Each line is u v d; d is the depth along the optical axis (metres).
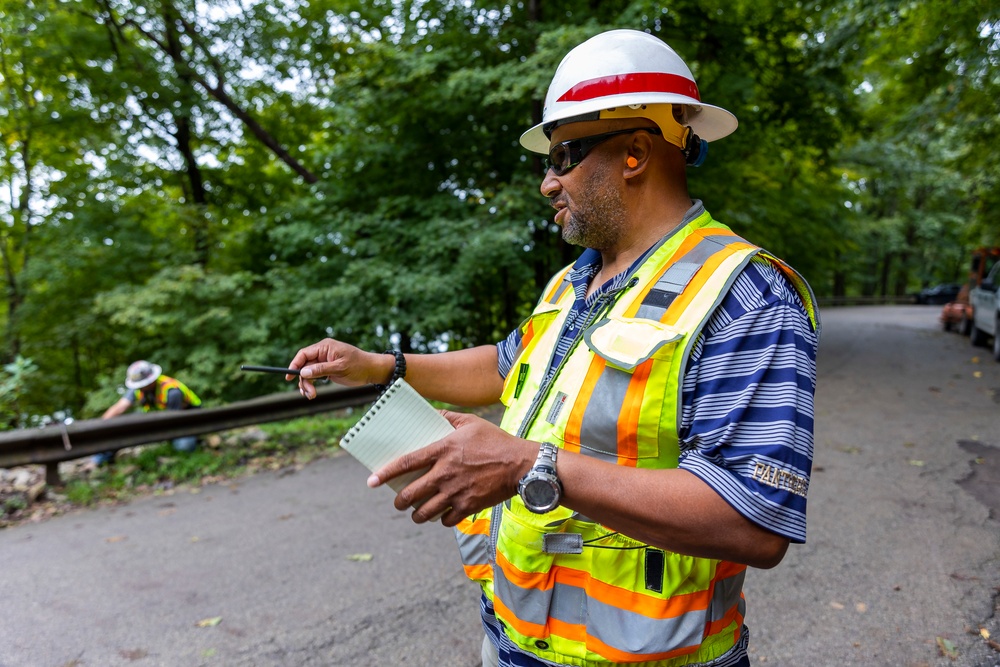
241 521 4.38
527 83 7.13
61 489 5.10
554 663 1.12
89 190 10.61
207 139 11.91
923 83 9.70
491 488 0.97
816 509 4.16
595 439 1.05
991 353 11.88
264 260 11.74
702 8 8.95
